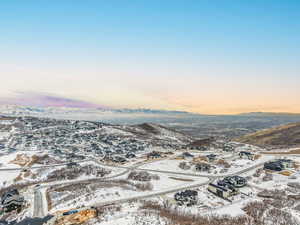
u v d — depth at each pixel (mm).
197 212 42469
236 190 53312
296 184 56812
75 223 36406
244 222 37250
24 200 49688
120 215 38531
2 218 41719
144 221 35156
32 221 39812
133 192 54031
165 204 46469
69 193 53031
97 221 36188
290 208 42656
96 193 51906
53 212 43094
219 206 46469
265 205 44125
